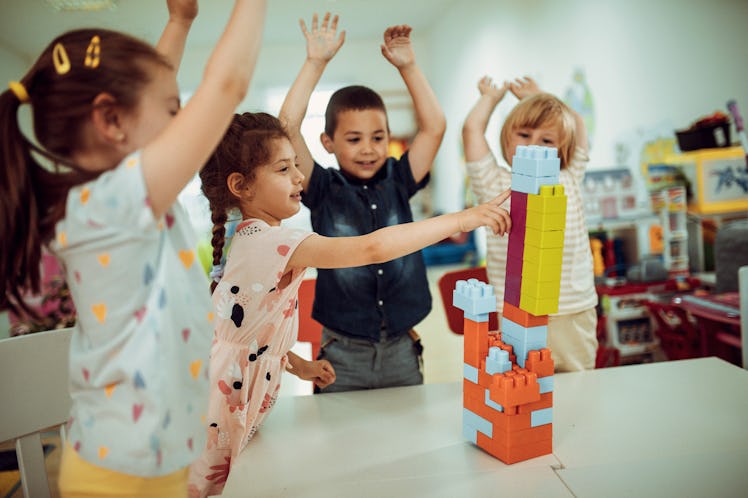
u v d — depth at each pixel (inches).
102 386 28.0
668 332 106.4
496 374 37.9
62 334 45.9
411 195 65.4
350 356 59.6
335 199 61.5
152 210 26.6
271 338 43.7
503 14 196.5
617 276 114.5
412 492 35.5
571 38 159.2
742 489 34.6
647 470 36.9
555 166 37.0
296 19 242.2
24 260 28.5
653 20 135.7
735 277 101.7
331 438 42.9
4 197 27.7
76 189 27.3
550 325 63.6
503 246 63.3
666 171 125.5
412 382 61.1
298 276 42.8
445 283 73.7
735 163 120.7
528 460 38.6
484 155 67.4
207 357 30.3
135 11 193.8
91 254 27.1
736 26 140.3
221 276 46.9
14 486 82.8
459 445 41.2
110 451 27.4
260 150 43.4
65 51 27.1
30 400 44.3
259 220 43.3
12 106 27.5
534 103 63.5
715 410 44.8
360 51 323.9
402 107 330.3
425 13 263.3
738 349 92.1
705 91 140.8
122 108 27.3
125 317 27.5
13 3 174.2
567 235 63.9
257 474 38.3
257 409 43.2
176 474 29.0
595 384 50.2
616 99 144.8
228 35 27.5
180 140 26.3
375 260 38.2
